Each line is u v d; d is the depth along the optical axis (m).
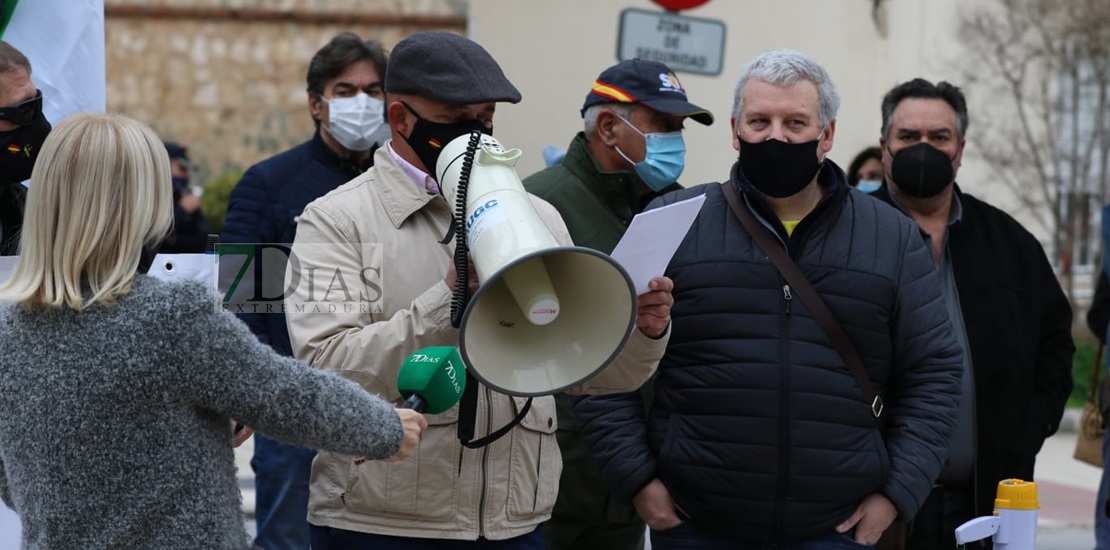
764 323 6.45
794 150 6.44
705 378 6.49
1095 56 22.00
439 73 5.86
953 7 21.06
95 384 4.55
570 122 16.78
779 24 16.89
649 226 5.31
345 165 9.52
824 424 6.40
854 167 13.08
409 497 5.89
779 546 6.55
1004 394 7.88
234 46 23.38
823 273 6.49
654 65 8.66
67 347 4.59
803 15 17.02
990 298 7.95
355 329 5.80
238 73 23.42
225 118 23.45
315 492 6.12
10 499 5.10
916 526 7.92
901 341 6.66
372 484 5.91
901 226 6.73
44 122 6.63
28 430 4.61
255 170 9.34
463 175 5.15
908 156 8.01
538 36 16.66
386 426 4.97
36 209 4.68
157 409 4.61
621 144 8.54
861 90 17.34
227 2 23.22
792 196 6.68
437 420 5.90
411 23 22.45
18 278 4.70
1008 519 6.84
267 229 9.20
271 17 23.20
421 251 5.98
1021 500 6.84
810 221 6.57
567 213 8.39
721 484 6.47
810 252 6.53
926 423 6.64
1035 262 8.18
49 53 7.32
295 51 23.38
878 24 17.31
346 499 5.96
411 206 5.98
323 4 23.16
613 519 8.27
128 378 4.56
